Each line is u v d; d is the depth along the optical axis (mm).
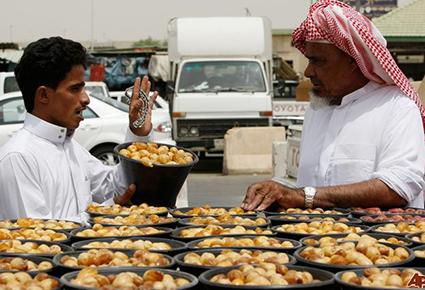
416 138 4590
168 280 2768
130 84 32062
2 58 31984
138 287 2693
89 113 15688
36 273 2922
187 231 3715
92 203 4676
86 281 2725
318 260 3076
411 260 3117
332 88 4734
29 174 4402
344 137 4719
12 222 4070
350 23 4543
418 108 4695
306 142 4977
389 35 29484
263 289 2646
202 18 20031
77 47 4570
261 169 19406
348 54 4629
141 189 4602
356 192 4441
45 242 3467
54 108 4539
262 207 4359
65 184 4586
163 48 35000
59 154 4594
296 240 3588
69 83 4531
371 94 4715
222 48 19641
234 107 19531
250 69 19641
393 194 4461
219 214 4219
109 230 3686
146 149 4738
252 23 19891
